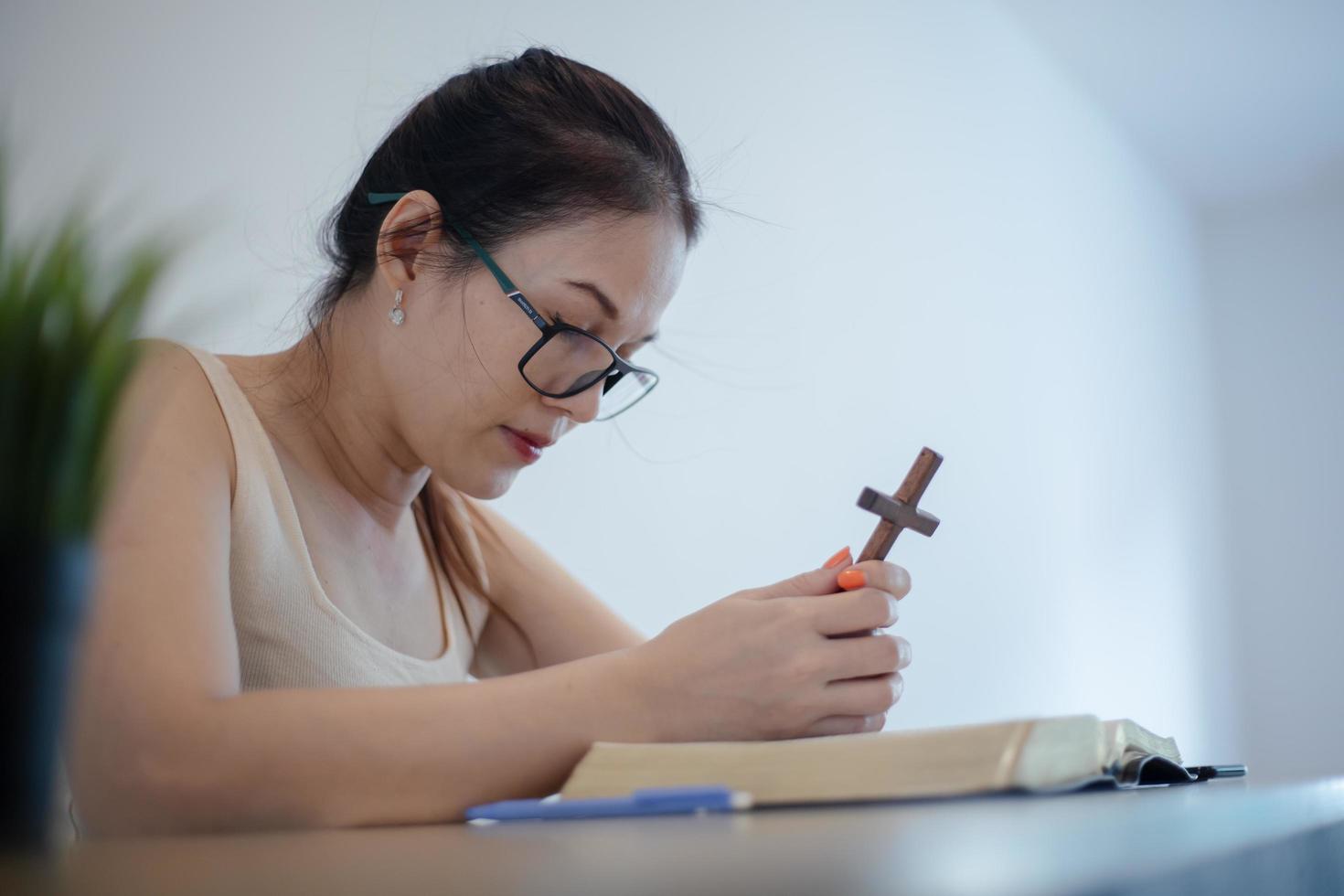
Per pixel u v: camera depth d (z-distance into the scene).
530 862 0.31
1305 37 3.55
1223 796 0.49
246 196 1.44
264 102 1.48
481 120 0.96
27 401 0.39
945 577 2.76
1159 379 4.19
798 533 2.36
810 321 2.46
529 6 1.87
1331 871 0.47
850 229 2.64
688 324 2.15
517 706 0.62
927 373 2.85
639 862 0.30
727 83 2.31
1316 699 4.36
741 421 2.24
